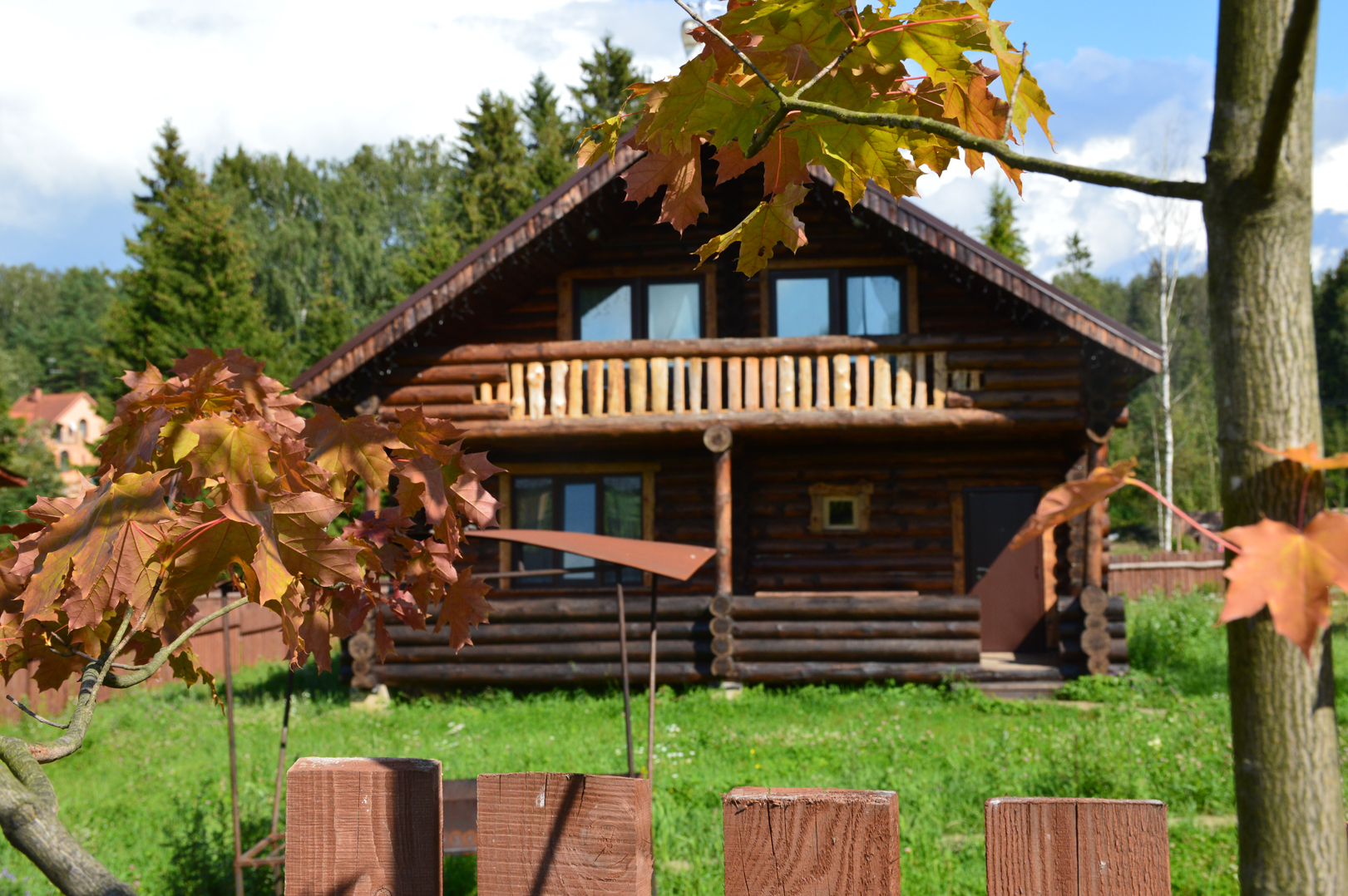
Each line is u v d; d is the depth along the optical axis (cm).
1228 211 130
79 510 155
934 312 1366
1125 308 7275
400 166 5950
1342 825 122
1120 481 104
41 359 8369
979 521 1405
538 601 1258
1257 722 125
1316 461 103
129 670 165
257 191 5516
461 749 944
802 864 129
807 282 1392
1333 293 5841
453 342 1380
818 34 173
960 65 174
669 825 632
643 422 1234
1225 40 134
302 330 4878
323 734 1063
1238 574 93
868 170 198
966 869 555
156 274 3334
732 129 187
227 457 168
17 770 136
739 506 1423
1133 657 1356
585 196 1212
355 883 145
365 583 219
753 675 1214
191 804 725
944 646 1199
